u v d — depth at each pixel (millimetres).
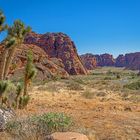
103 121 15641
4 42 16469
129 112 20484
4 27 15531
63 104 24531
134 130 13852
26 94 19000
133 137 12516
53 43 113250
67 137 9883
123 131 13453
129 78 81812
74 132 10828
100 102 27469
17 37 16938
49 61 77625
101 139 12047
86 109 21594
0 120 11875
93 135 11875
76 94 36906
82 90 44812
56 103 25234
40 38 114750
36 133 11234
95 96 34250
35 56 73312
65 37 116000
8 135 11219
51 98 30266
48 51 111875
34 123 11797
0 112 12281
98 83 61750
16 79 45312
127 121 16094
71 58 111125
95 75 111312
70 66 107875
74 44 118438
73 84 50094
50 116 11914
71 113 18188
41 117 12031
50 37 114188
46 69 69312
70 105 23891
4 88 14586
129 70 189250
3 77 17172
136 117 17828
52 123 11633
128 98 31578
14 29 16859
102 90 44875
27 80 18984
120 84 57219
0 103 14391
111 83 60531
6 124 11820
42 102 25641
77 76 98812
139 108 22781
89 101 28062
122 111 20969
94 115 17766
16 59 61938
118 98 32281
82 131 11930
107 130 13477
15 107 17250
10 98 17047
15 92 17531
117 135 12625
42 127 11477
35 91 39406
